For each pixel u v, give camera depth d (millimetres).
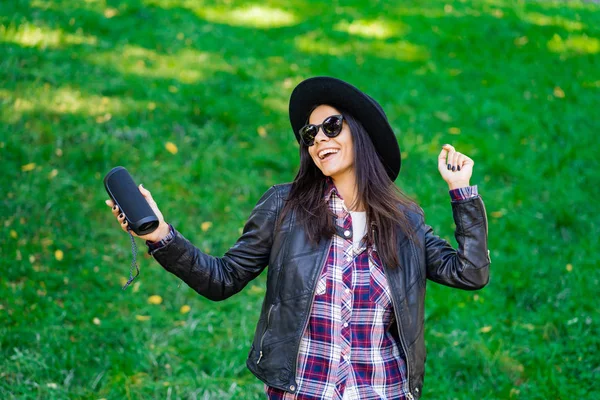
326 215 2736
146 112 7723
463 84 9930
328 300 2670
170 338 4957
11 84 7629
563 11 13734
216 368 4676
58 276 5316
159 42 9617
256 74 9195
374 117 2805
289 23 11305
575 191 7500
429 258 2848
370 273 2719
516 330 5297
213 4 11555
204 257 2766
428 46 11031
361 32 11250
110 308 5176
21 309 4926
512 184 7633
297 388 2639
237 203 6672
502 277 5957
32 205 6000
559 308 5578
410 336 2709
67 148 6895
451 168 2762
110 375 4484
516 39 11766
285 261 2721
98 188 6449
